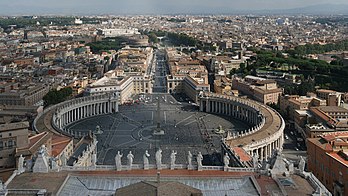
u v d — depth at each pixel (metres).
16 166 199.25
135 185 120.94
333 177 196.25
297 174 143.25
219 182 136.62
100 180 137.50
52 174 140.50
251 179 137.75
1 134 199.00
